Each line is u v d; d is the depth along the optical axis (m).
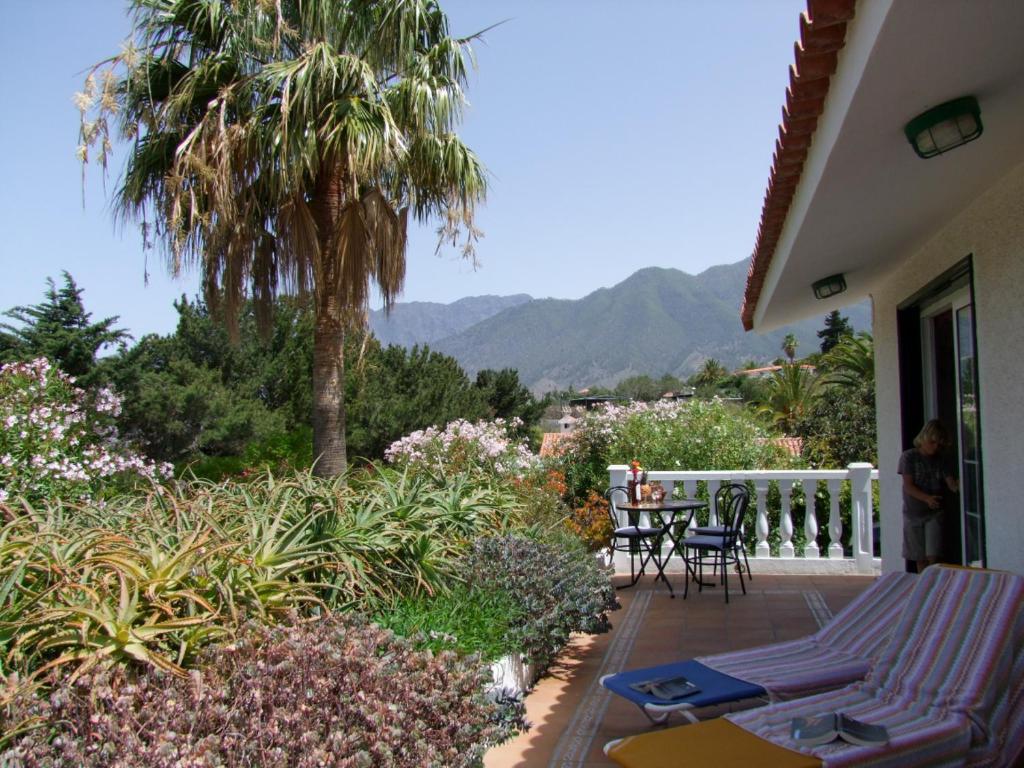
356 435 19.69
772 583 9.18
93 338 16.81
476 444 12.14
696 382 86.75
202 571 4.06
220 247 9.91
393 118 10.17
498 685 4.70
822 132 3.86
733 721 3.70
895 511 8.09
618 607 7.16
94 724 2.75
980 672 3.67
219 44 10.22
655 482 9.91
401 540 5.62
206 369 19.02
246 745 2.72
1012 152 4.15
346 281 10.03
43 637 3.49
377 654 3.64
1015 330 4.52
